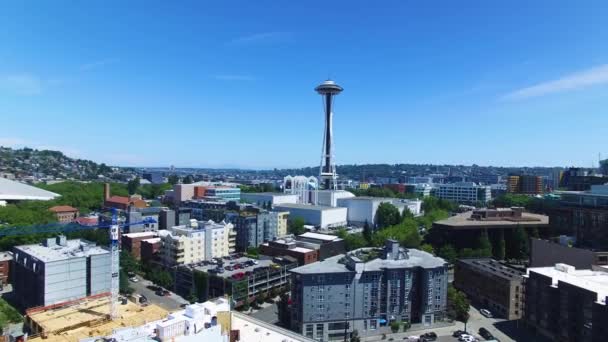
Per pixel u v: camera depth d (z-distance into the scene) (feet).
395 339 478.18
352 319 495.41
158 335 251.19
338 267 510.99
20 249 579.48
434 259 551.59
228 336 284.20
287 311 538.88
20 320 445.37
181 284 633.20
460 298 538.47
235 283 553.23
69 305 353.10
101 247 606.96
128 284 607.78
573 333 435.53
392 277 508.12
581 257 591.78
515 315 549.13
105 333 281.54
